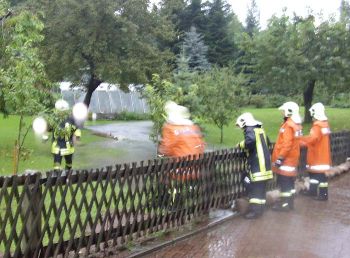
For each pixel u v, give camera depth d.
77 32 26.38
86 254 5.42
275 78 27.47
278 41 27.55
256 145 7.67
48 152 17.17
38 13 14.12
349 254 6.05
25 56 9.67
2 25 10.87
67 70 27.48
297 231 7.01
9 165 13.76
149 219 6.31
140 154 17.28
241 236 6.71
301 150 10.46
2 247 5.40
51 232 5.00
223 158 7.86
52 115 9.38
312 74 26.83
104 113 40.16
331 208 8.52
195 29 55.41
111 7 25.77
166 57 28.81
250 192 7.77
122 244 5.90
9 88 9.08
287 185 8.15
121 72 26.50
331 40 26.45
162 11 30.30
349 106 46.16
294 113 8.16
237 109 22.52
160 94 14.57
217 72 23.34
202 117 21.98
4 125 27.19
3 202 5.41
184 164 6.88
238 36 30.73
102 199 5.54
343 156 13.49
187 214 7.05
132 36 26.91
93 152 17.67
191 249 6.11
